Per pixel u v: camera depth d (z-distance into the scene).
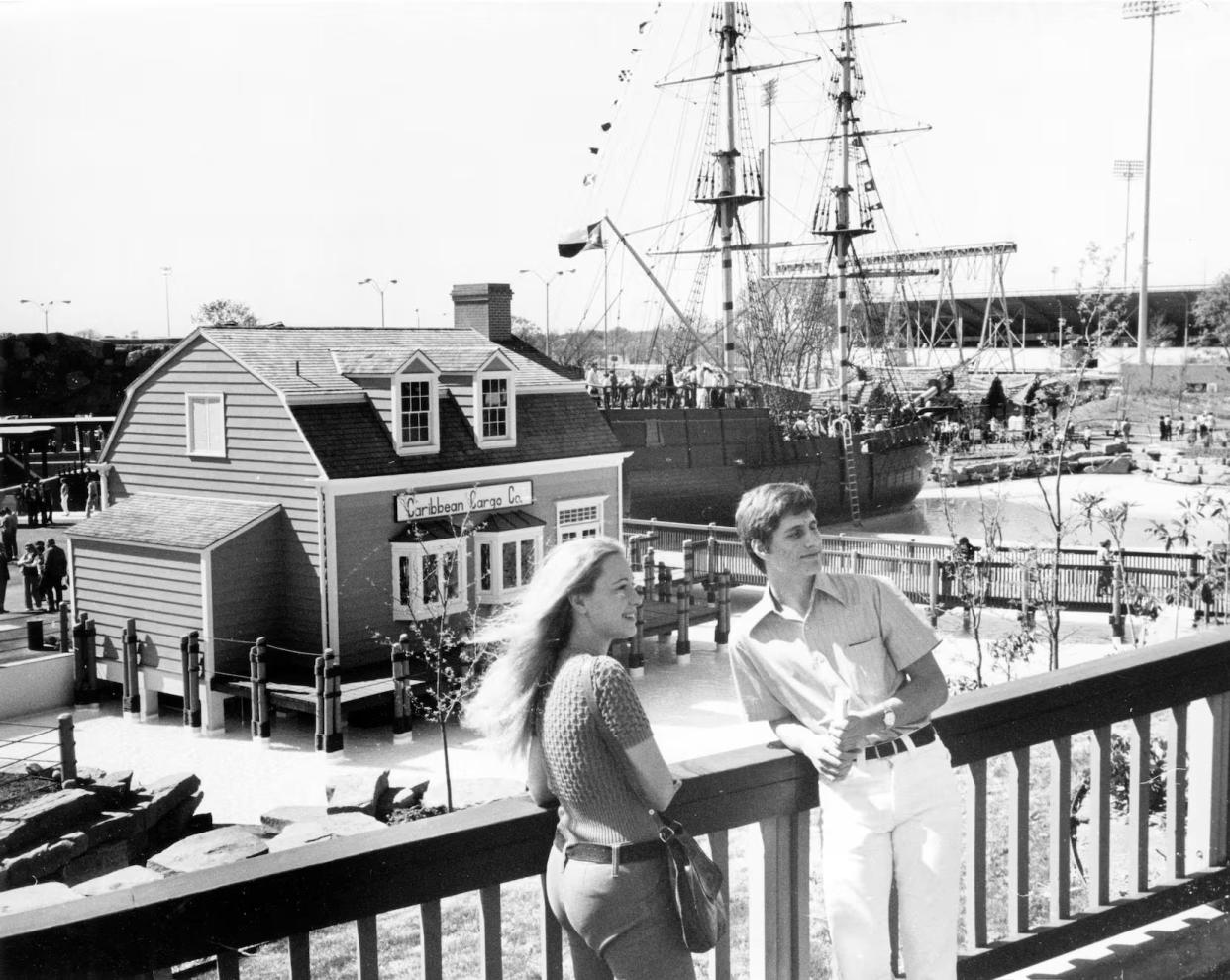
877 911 4.00
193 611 25.98
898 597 4.14
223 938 2.93
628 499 52.34
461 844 3.33
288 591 27.05
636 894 3.32
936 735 4.13
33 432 51.22
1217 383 36.06
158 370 28.98
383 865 3.18
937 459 51.59
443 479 28.45
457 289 37.41
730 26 61.47
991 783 13.05
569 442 32.50
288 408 26.39
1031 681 4.71
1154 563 31.94
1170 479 55.53
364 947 3.21
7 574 35.78
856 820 4.01
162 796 17.67
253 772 22.64
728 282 63.41
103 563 27.64
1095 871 4.90
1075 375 19.47
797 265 78.31
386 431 27.81
